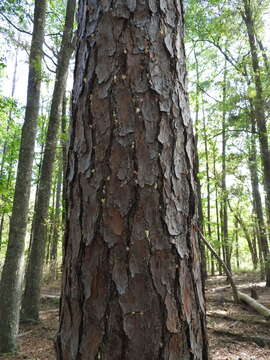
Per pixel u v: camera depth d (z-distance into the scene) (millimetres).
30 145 6273
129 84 1413
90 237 1315
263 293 10203
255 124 12445
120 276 1251
